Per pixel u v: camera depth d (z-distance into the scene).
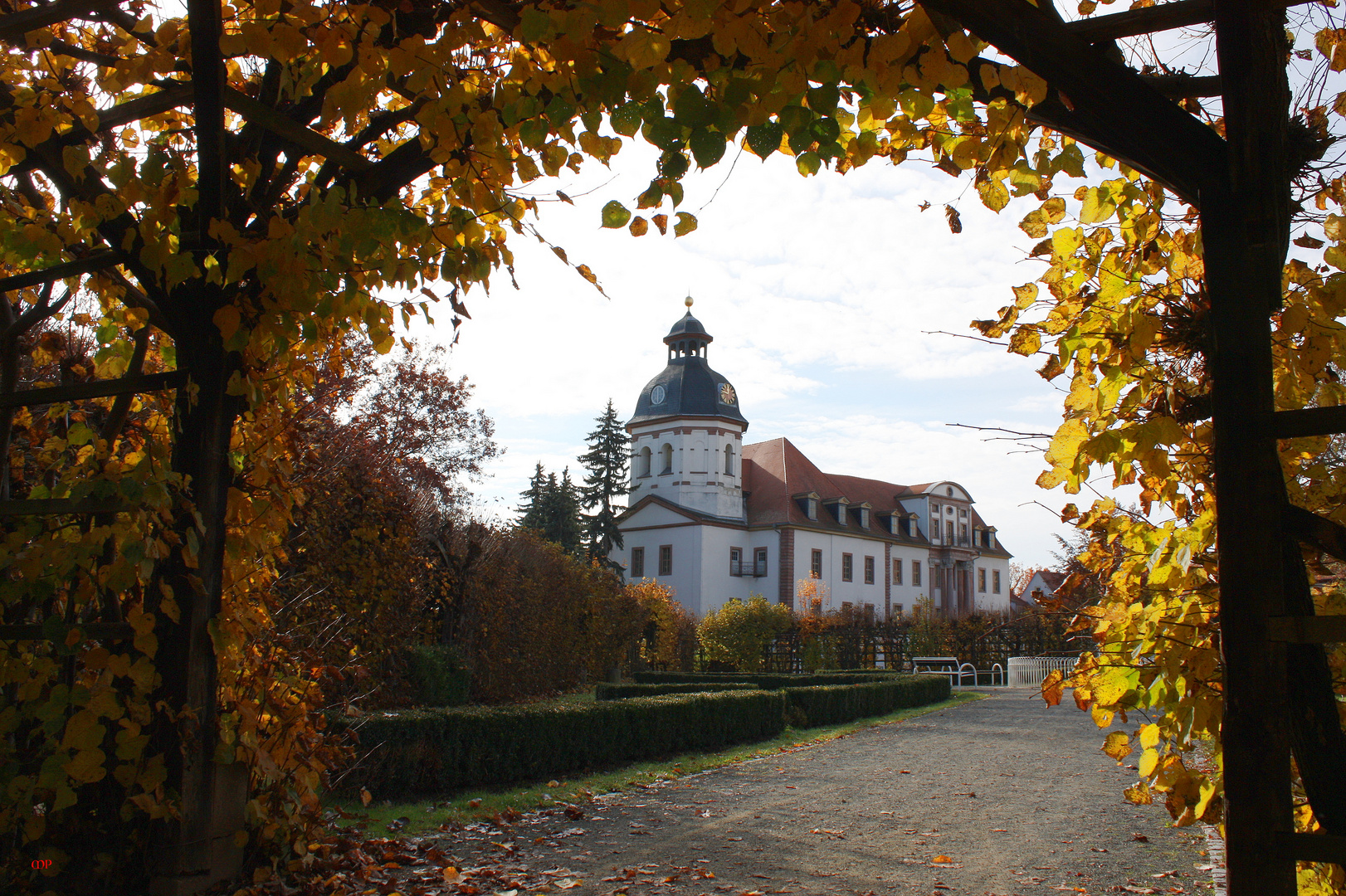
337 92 3.24
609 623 21.91
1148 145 2.34
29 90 3.41
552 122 3.09
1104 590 3.37
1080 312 3.08
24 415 4.10
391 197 3.79
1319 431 2.12
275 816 4.16
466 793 7.79
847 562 51.84
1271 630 2.11
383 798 7.34
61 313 4.11
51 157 3.40
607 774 9.36
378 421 21.88
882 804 7.78
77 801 3.56
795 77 2.53
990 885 5.16
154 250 3.37
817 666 31.28
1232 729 2.12
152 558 3.35
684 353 51.47
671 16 2.62
